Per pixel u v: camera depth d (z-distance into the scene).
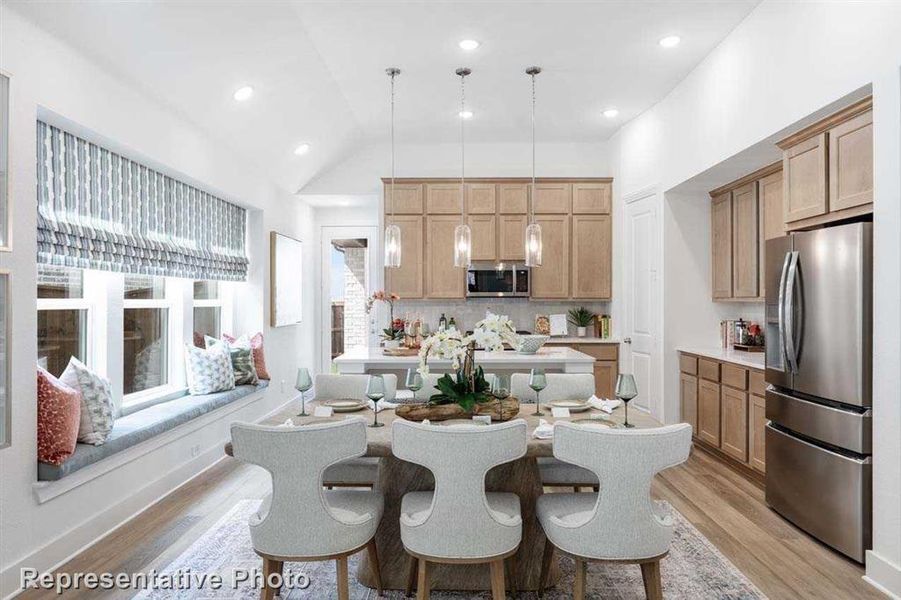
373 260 8.02
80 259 3.37
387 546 2.82
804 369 3.29
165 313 4.76
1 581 2.60
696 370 5.08
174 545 3.21
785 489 3.52
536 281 6.86
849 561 3.02
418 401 3.73
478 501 2.24
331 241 8.05
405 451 2.26
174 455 4.16
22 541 2.74
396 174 7.09
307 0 3.60
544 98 5.49
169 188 4.47
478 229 6.87
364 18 3.86
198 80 3.98
